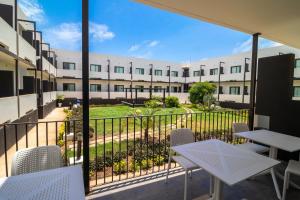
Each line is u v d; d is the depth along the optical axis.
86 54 2.08
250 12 2.64
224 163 1.65
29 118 7.68
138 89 22.78
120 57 22.56
